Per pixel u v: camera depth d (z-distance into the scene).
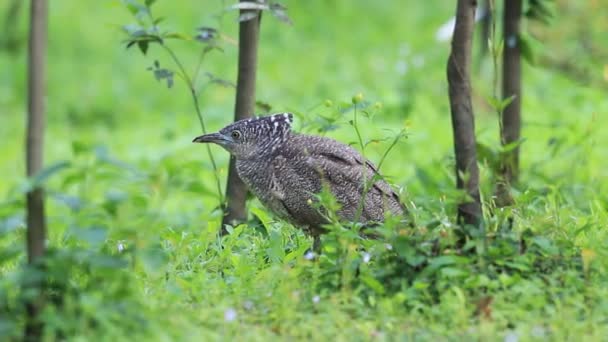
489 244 10.12
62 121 28.81
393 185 12.26
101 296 8.77
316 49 31.73
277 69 29.59
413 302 9.61
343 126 22.05
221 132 12.19
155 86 30.11
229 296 10.10
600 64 18.78
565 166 18.45
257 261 11.48
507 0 14.16
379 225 11.42
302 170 11.79
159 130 25.98
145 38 12.66
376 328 9.39
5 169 23.86
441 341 9.09
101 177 8.82
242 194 13.03
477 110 23.97
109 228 9.87
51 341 8.48
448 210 11.30
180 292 9.73
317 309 9.66
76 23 34.03
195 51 31.75
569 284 9.86
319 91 27.83
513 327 9.49
